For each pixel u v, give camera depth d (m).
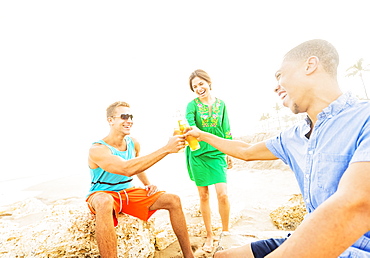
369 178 0.60
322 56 0.92
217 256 1.29
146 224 2.63
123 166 1.96
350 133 0.79
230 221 3.28
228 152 1.70
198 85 2.82
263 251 1.15
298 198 3.43
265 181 6.76
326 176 0.85
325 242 0.58
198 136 1.96
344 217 0.59
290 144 1.21
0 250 2.18
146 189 2.38
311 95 0.95
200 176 2.65
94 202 1.94
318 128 0.92
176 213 2.16
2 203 6.63
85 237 2.20
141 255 2.32
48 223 2.45
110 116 2.40
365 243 0.75
